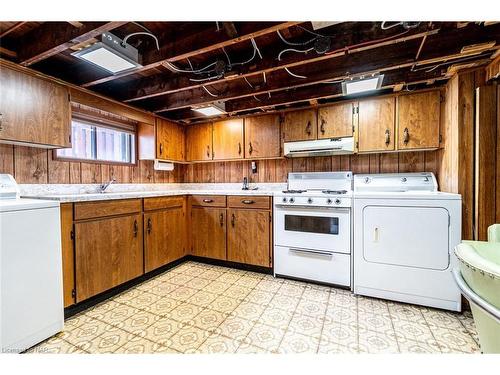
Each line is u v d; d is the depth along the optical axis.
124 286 2.32
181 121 3.49
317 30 1.73
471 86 1.96
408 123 2.47
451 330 1.66
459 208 1.90
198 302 2.07
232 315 1.86
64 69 2.22
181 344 1.53
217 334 1.63
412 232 2.01
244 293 2.24
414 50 1.84
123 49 1.75
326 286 2.40
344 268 2.31
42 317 1.56
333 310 1.93
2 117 1.74
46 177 2.22
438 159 2.56
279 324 1.74
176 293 2.25
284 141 3.02
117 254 2.21
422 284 1.98
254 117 3.19
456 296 1.89
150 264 2.56
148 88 2.51
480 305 0.55
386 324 1.74
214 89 2.66
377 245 2.13
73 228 1.88
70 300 1.84
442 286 1.93
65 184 2.37
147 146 3.13
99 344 1.53
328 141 2.78
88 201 1.98
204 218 3.06
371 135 2.61
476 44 1.64
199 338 1.58
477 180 1.88
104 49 1.66
